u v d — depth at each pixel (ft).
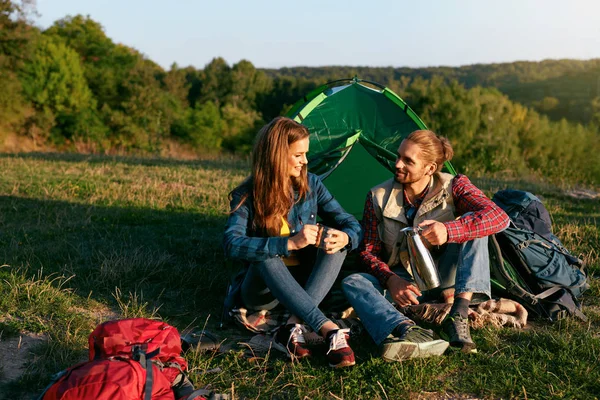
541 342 10.91
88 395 7.08
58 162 35.86
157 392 7.73
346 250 11.04
